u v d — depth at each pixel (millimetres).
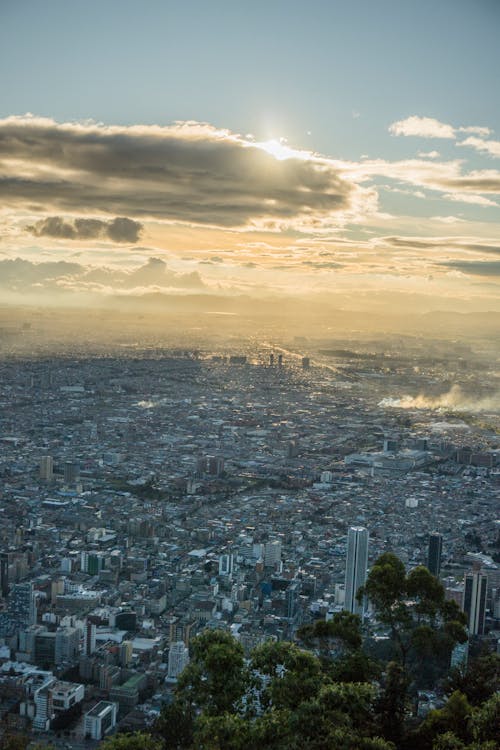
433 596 104812
